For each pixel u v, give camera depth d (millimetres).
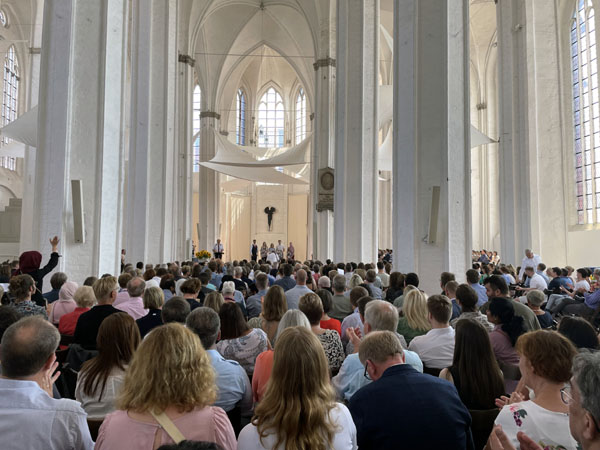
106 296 4840
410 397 2418
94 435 2928
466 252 10289
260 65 40500
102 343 3012
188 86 25500
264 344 4121
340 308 6871
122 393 2045
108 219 9625
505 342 4180
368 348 2658
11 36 26656
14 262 9930
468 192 10391
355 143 15961
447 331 4125
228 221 40312
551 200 17453
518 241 17172
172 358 2020
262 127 41281
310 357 2010
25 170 19344
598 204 19109
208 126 32969
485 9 27531
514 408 2359
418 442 2342
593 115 19438
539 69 17734
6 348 2104
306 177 38625
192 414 2018
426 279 10148
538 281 10539
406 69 10594
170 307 4031
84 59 9406
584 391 1451
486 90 29484
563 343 2357
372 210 15938
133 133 16297
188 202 25359
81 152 9305
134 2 16484
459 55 10500
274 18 31500
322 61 25156
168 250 17000
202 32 31844
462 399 3094
